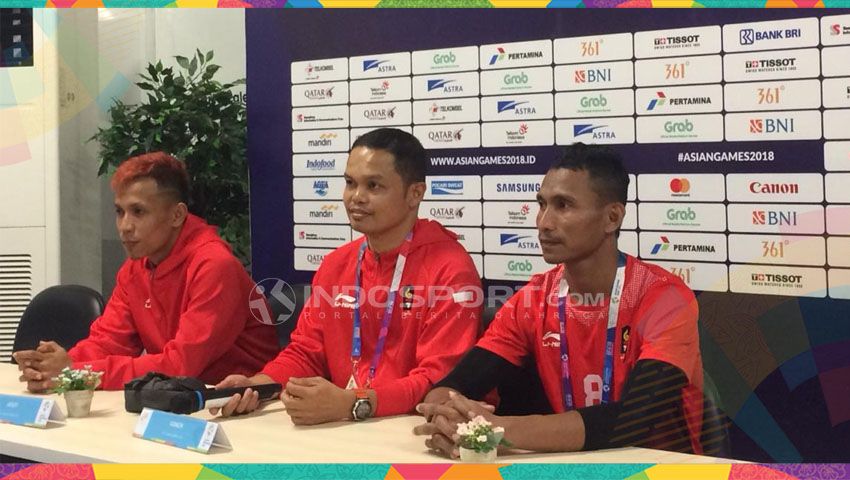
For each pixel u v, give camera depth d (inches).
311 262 106.7
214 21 120.4
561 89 90.7
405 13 98.8
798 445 79.2
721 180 83.5
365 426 62.8
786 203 80.9
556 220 66.5
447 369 70.3
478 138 95.8
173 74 120.3
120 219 82.8
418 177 76.5
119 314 87.3
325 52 104.0
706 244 84.4
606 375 64.7
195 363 79.4
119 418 65.4
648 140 86.6
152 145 112.0
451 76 96.8
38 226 110.8
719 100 83.0
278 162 108.0
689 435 60.7
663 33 85.1
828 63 78.2
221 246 84.1
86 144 114.2
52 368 73.6
